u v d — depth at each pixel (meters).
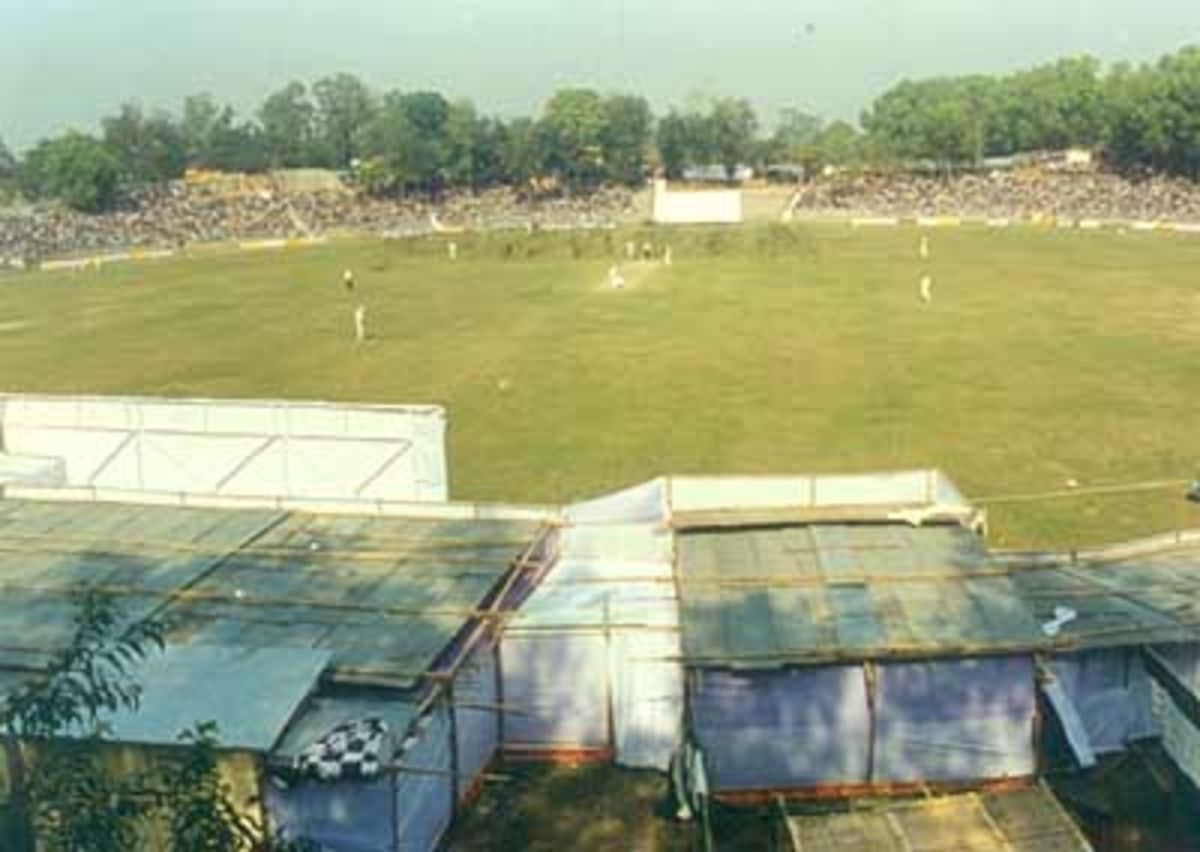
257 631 20.00
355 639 19.66
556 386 50.38
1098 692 20.23
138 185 148.88
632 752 21.17
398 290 80.44
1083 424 42.81
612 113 154.38
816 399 47.16
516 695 21.34
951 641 19.09
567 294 76.62
